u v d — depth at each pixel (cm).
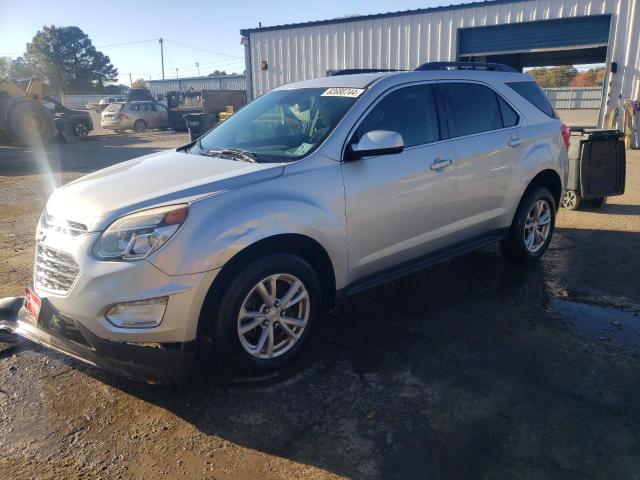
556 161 525
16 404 311
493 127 470
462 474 253
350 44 1739
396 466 259
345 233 356
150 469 259
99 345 289
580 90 4381
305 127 382
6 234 680
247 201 311
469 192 443
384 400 311
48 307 306
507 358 358
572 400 310
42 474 255
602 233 653
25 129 1906
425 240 418
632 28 1409
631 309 434
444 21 1603
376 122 384
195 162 368
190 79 6075
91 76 9681
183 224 288
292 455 268
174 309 287
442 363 352
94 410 306
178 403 311
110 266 283
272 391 322
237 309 309
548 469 256
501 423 289
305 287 341
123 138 2377
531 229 528
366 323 412
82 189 332
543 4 1476
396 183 383
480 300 454
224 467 260
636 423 289
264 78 1911
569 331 396
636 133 1464
